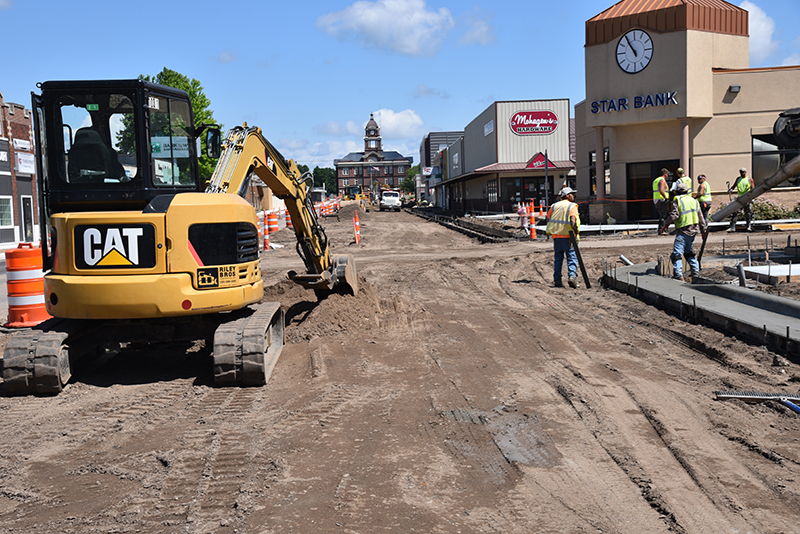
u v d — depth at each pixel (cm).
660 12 2439
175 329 734
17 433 553
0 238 3303
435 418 567
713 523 375
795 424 530
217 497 419
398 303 1110
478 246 2284
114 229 651
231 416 583
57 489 439
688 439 504
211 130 739
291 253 2259
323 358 784
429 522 381
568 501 407
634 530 371
